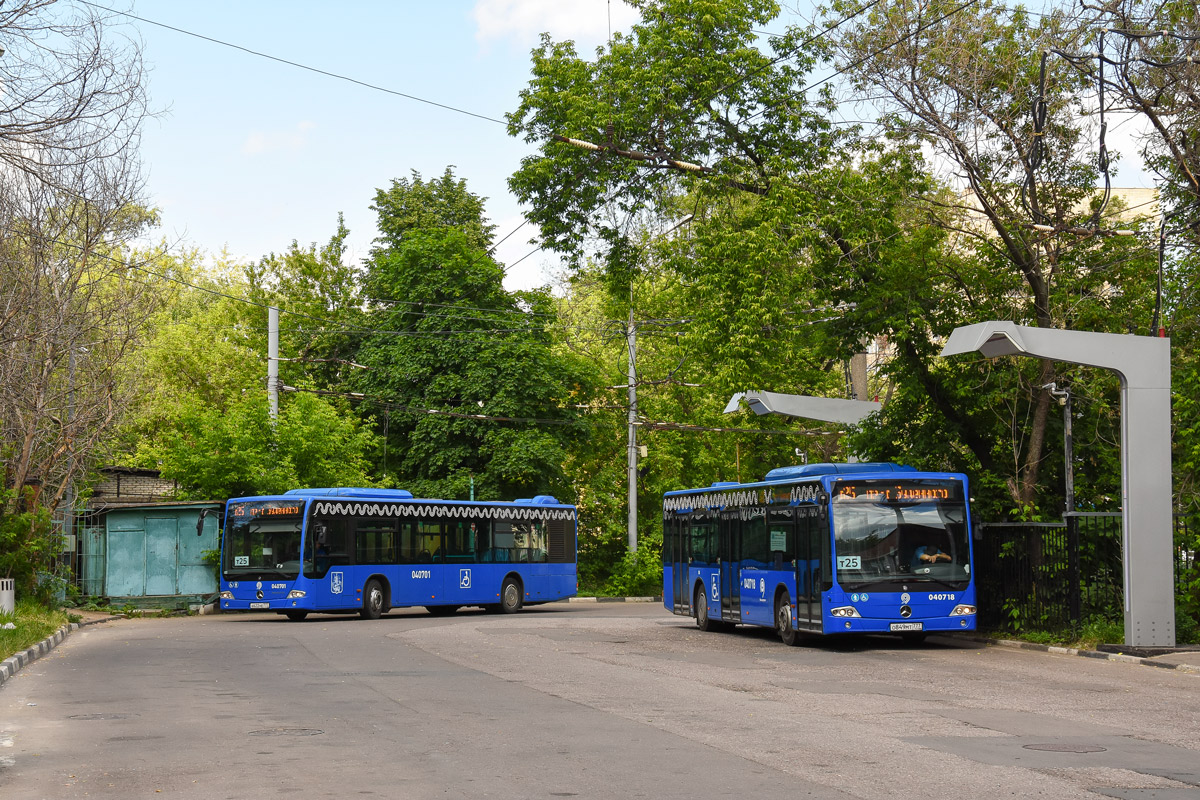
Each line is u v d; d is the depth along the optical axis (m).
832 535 21.62
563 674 16.91
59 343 26.72
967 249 25.55
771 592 24.02
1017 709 12.95
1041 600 22.67
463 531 35.50
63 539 30.89
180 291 59.03
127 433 39.97
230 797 8.27
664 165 27.70
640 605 43.22
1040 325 23.59
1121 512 21.67
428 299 47.69
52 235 25.08
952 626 21.69
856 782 8.68
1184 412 21.20
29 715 12.59
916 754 9.91
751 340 25.66
